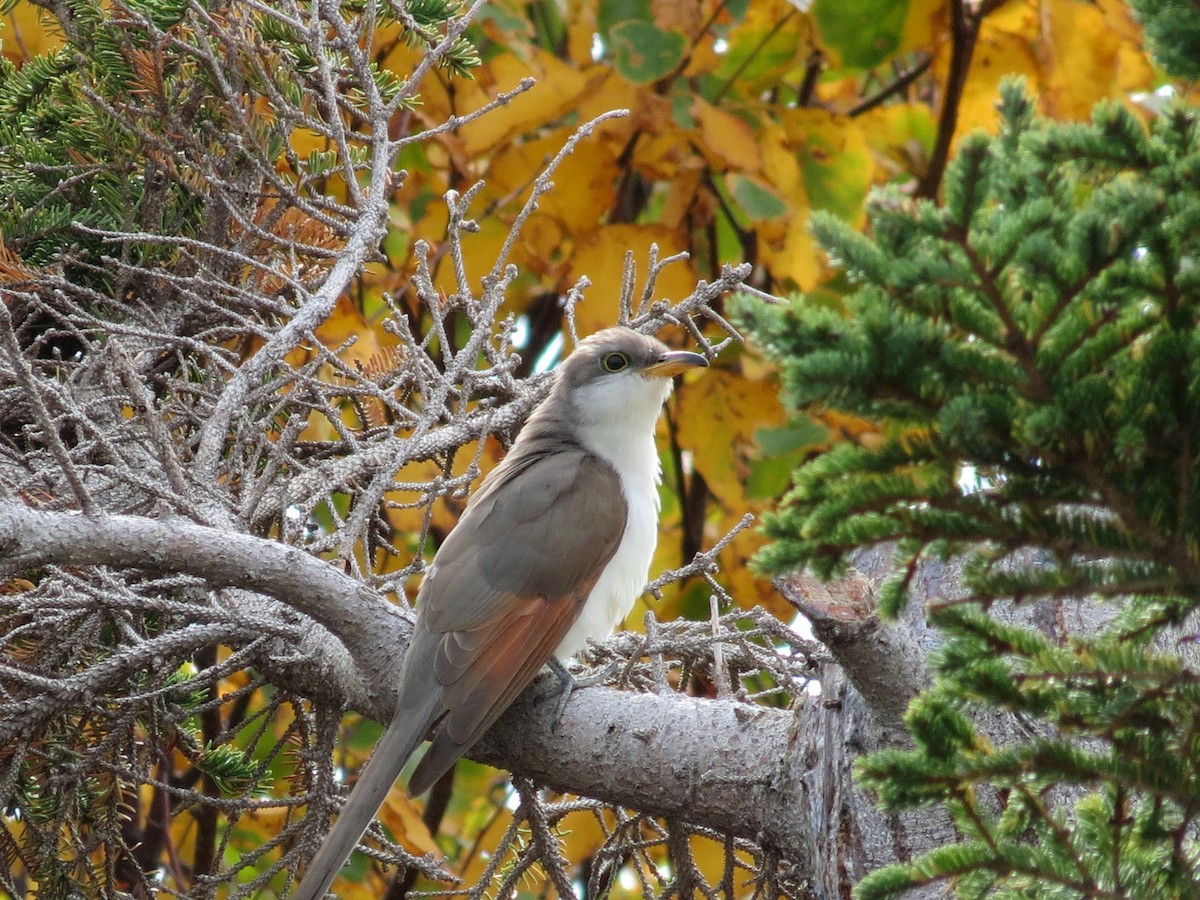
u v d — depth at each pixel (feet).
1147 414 13.62
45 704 21.98
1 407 28.76
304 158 38.70
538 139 41.04
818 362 13.96
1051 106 42.96
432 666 24.53
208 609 22.77
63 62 34.06
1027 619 21.22
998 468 14.48
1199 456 13.88
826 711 21.07
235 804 24.11
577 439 31.07
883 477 14.80
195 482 25.70
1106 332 14.10
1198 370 13.44
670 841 23.79
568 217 40.96
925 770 15.38
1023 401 14.20
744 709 22.34
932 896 18.01
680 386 43.14
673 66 40.16
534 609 26.96
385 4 31.91
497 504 28.32
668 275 40.78
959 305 14.07
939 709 15.76
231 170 31.53
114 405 28.22
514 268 30.07
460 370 28.35
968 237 13.83
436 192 43.39
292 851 23.89
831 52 43.14
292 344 27.37
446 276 44.24
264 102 31.68
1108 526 14.58
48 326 33.12
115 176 32.68
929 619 15.65
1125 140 14.67
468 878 43.11
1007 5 45.24
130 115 30.48
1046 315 13.84
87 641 24.72
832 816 20.03
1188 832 16.93
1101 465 14.05
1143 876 15.46
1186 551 14.42
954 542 15.06
